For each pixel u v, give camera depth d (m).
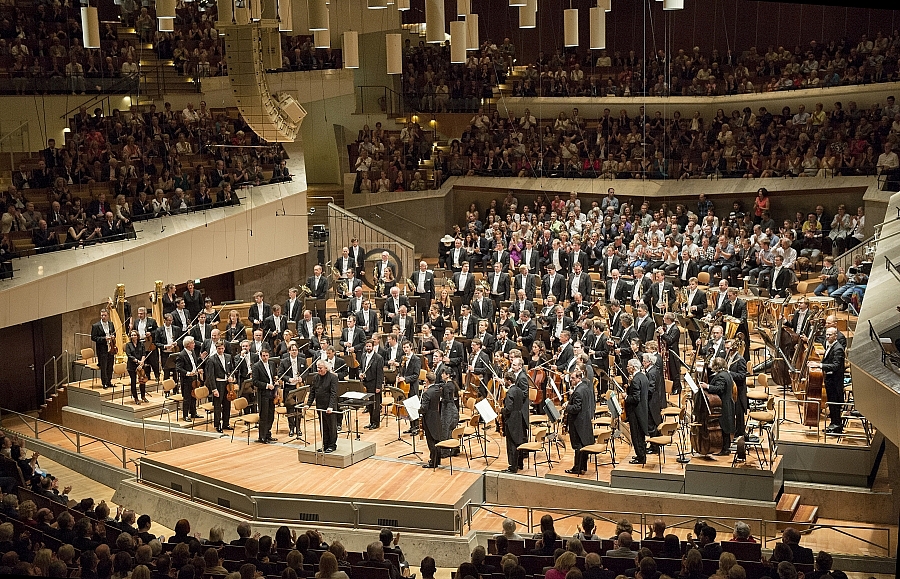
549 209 31.12
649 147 30.95
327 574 11.17
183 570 11.34
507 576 11.10
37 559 11.66
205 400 21.17
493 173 31.94
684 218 28.12
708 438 16.47
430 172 32.16
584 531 13.72
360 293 22.97
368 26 32.09
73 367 23.31
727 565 10.89
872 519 16.38
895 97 27.86
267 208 27.44
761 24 30.30
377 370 19.67
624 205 28.34
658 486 16.42
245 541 12.95
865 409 13.60
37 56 26.45
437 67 32.94
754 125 29.89
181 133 27.78
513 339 21.33
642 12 31.78
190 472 17.55
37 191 24.28
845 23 29.02
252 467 17.77
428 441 17.61
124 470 19.09
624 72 31.78
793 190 28.38
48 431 22.06
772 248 24.64
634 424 16.86
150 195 25.72
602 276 25.64
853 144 27.84
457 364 19.92
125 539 12.54
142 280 24.19
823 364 17.16
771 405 16.81
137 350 21.38
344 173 32.69
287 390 19.03
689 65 31.23
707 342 18.77
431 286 24.47
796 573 10.97
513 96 32.72
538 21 32.94
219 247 26.19
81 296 22.72
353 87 31.77
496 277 24.39
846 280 23.00
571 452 18.36
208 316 21.95
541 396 18.84
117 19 28.42
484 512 17.03
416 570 15.58
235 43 17.11
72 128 26.52
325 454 17.75
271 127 17.92
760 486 15.92
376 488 16.61
